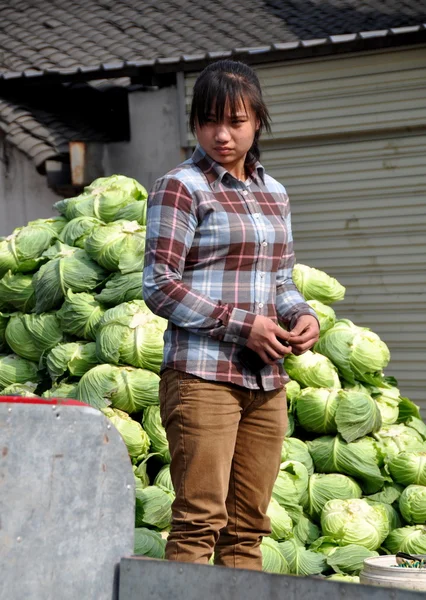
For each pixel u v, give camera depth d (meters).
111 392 5.54
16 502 2.87
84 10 13.68
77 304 6.11
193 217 3.67
